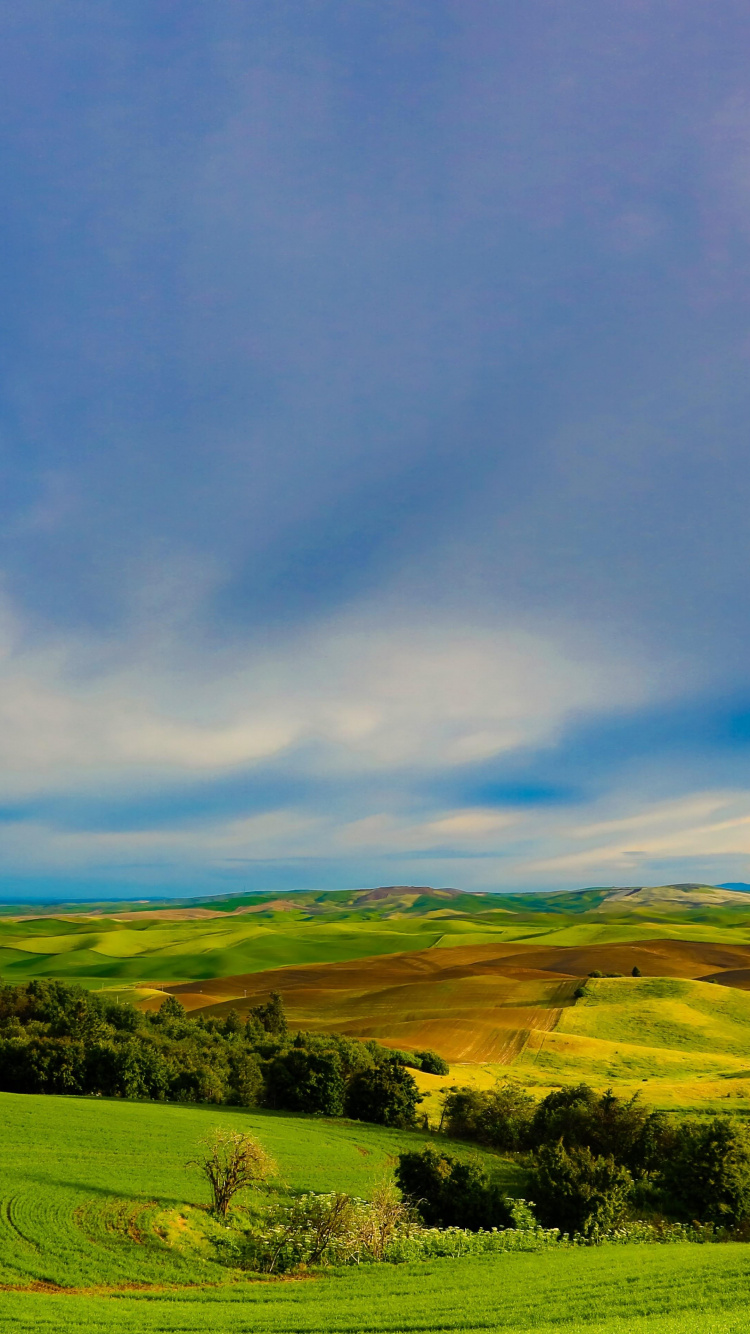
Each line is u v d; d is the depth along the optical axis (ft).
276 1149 156.04
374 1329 69.00
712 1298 74.79
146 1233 99.40
